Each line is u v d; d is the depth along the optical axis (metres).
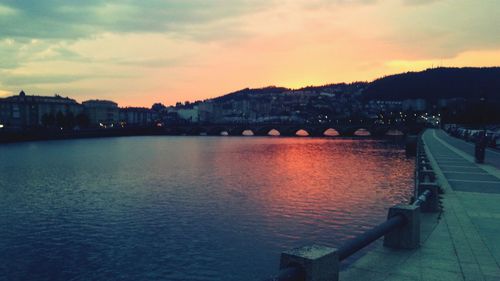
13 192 55.00
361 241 8.02
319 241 30.27
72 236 33.56
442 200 16.64
